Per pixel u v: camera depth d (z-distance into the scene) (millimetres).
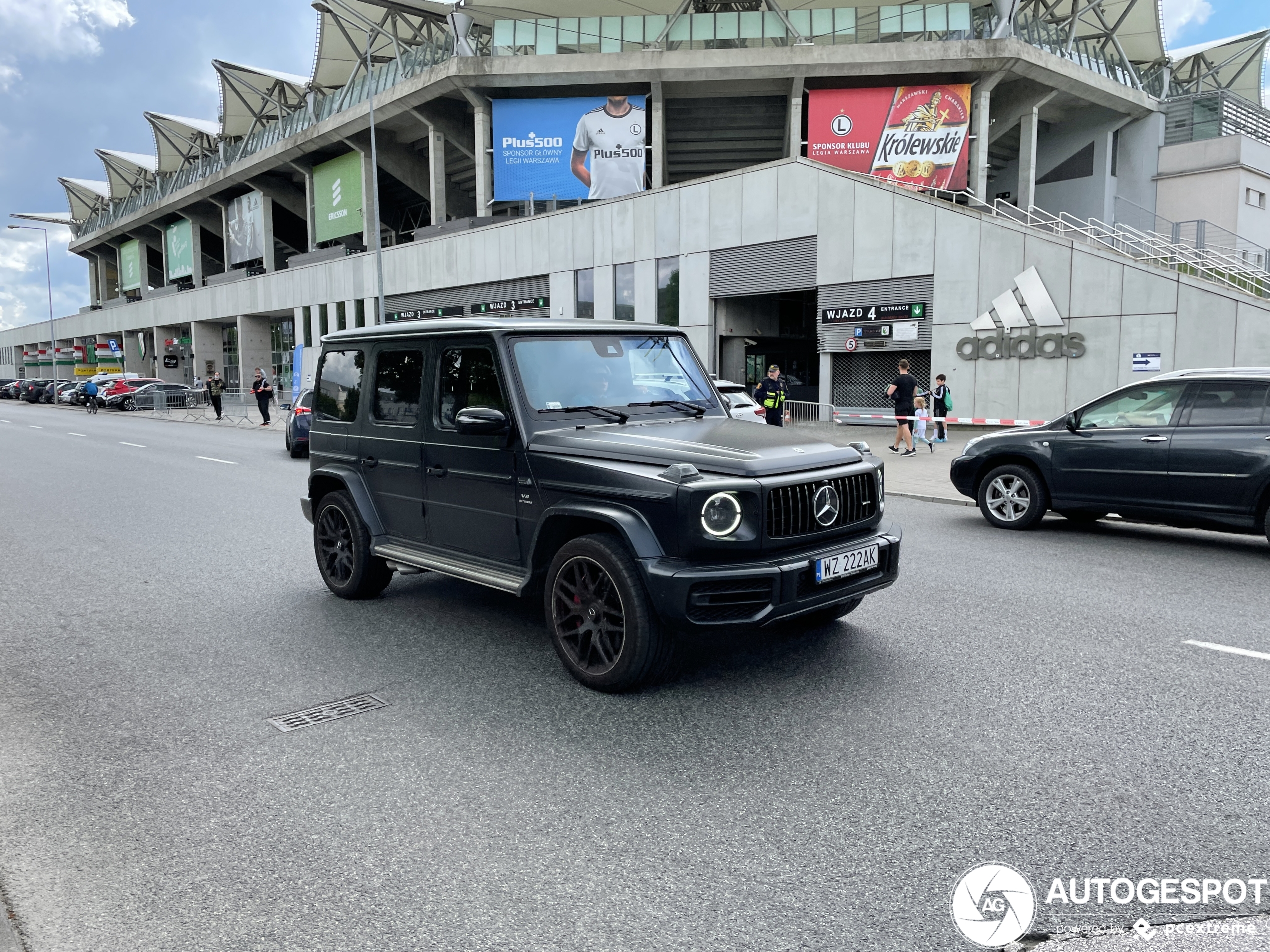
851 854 2924
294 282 51344
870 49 32000
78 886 2816
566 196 35969
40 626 5918
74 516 10625
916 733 3902
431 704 4363
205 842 3084
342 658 5105
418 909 2650
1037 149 39969
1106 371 20672
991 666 4793
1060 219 26859
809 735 3896
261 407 30328
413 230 46781
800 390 31734
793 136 34188
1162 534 9109
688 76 33938
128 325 76375
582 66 34062
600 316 32500
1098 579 6938
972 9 33562
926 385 24078
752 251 27391
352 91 45062
